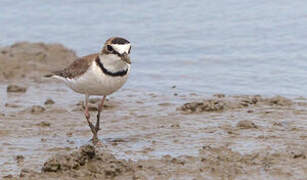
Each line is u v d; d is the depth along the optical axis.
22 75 20.31
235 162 10.82
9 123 14.38
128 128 13.84
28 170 10.68
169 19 27.39
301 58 21.03
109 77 12.46
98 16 28.41
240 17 26.89
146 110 15.52
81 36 25.47
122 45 12.20
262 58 21.34
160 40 24.39
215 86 18.45
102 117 14.95
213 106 15.06
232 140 12.34
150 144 12.38
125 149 12.09
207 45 23.39
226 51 22.52
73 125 14.26
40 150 12.18
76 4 30.55
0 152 12.05
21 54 22.31
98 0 31.19
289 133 12.73
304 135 12.54
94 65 12.46
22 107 16.16
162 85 18.77
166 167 10.73
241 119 14.12
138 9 29.31
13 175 10.62
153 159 11.23
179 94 17.55
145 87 18.55
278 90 17.66
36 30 26.56
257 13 27.33
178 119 14.39
